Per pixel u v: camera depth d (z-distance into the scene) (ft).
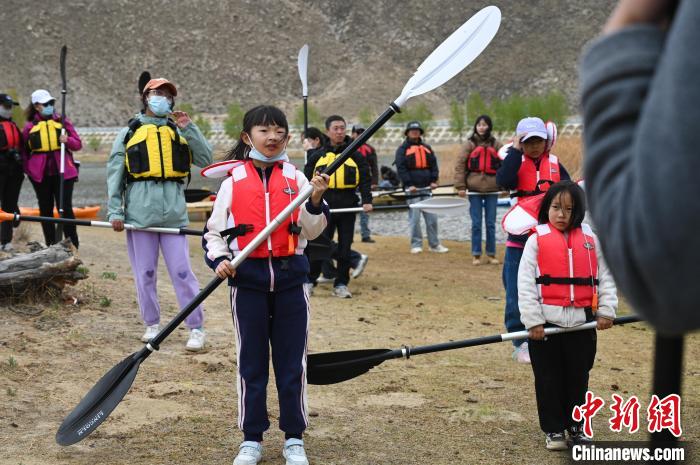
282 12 534.78
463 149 38.96
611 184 3.10
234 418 16.14
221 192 13.96
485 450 14.92
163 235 21.12
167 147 20.95
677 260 2.84
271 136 13.70
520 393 18.47
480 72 465.47
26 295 23.45
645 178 2.88
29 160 33.68
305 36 523.29
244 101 474.90
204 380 18.56
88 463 13.58
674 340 3.74
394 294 31.09
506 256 21.16
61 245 24.08
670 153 2.81
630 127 3.10
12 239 36.47
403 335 24.06
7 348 19.66
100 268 31.07
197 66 492.54
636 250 2.95
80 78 469.98
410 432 15.76
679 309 2.94
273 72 495.41
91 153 265.54
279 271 13.57
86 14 506.48
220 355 20.58
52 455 13.85
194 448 14.48
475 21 13.53
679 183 2.79
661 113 2.87
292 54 510.17
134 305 25.35
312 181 13.44
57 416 15.80
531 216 19.72
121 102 459.32
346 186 29.81
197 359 20.12
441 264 39.22
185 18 519.19
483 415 16.79
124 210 21.31
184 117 21.43
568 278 14.60
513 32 487.61
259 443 13.79
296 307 13.78
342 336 23.54
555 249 14.67
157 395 17.31
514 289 20.93
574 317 14.60
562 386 15.07
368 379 19.26
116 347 20.79
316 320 25.70
